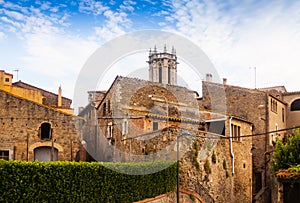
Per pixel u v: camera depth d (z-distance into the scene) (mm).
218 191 27641
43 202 16938
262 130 39406
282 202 21438
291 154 28312
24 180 16328
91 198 19078
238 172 31453
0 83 37562
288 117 46656
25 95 39375
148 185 22453
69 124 31266
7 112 30188
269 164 37344
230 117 31266
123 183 20844
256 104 40062
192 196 25062
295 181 20688
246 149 33594
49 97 45562
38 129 30500
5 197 15625
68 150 30984
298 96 46406
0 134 29828
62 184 17812
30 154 30016
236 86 41281
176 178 24625
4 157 29625
